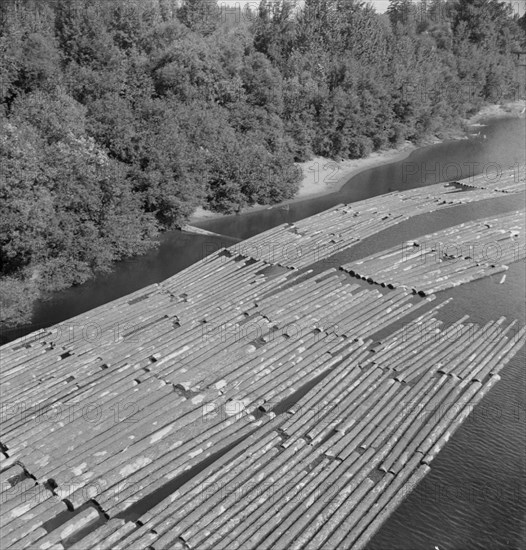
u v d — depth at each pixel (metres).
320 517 36.34
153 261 73.00
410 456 41.50
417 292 64.12
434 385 48.66
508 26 192.12
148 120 82.81
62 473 38.97
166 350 52.75
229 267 70.25
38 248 62.59
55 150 65.19
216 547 34.34
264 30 129.62
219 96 107.19
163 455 41.19
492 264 70.88
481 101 171.12
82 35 93.06
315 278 67.00
